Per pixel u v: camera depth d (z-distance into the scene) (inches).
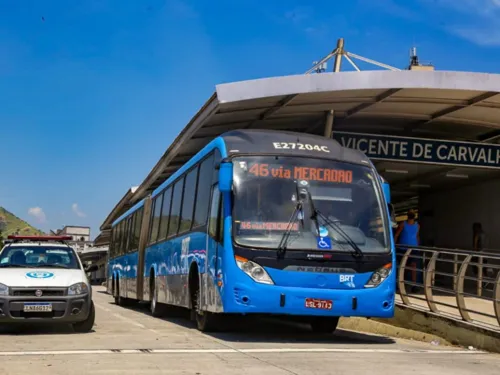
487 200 930.7
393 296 421.4
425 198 1122.7
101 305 1009.5
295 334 490.6
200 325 494.0
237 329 519.5
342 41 680.4
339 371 298.0
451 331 446.6
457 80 599.8
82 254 2628.0
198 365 308.8
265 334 479.8
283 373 288.5
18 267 489.4
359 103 668.7
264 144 440.5
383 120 746.2
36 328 504.1
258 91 597.6
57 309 442.9
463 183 975.0
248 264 401.1
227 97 595.5
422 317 482.9
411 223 653.9
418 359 353.1
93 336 442.9
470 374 303.6
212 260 442.6
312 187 428.5
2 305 434.0
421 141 722.2
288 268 403.2
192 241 521.3
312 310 400.8
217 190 447.5
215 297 428.8
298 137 456.4
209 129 732.7
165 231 664.4
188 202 560.4
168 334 464.8
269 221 413.7
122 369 293.6
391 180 982.4
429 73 598.2
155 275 705.0
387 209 439.2
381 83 597.0
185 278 539.5
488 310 542.6
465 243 984.3
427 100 652.7
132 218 933.2
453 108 682.2
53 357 331.0
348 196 432.1
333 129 776.3
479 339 417.1
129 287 896.3
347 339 463.5
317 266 406.3
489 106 666.2
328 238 414.3
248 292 396.5
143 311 831.1
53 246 522.6
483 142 732.7
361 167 445.4
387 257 422.3
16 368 294.2
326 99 643.5
